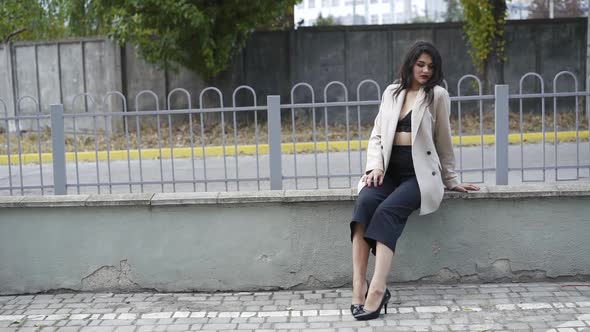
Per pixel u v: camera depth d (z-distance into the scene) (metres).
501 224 5.14
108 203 5.21
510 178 8.18
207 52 12.39
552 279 5.19
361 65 14.08
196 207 5.21
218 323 4.64
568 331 4.30
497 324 4.45
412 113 4.75
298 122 13.76
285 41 14.01
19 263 5.33
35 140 12.79
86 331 4.56
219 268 5.26
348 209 5.16
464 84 14.10
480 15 13.30
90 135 12.96
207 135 12.67
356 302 4.66
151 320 4.73
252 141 11.86
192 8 11.74
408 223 5.16
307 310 4.82
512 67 14.02
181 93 13.92
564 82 14.11
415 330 4.39
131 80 14.04
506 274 5.20
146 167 10.18
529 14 24.44
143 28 12.19
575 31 14.08
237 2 12.22
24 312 4.96
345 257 5.20
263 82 14.06
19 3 15.72
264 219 5.21
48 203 5.23
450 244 5.18
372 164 4.81
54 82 14.56
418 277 5.22
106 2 12.27
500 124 5.60
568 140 10.74
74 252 5.30
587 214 5.12
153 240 5.26
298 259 5.23
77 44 14.25
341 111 13.92
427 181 4.70
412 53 4.80
